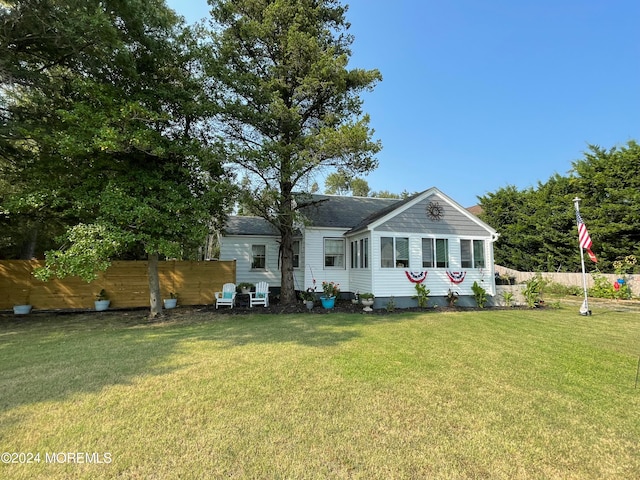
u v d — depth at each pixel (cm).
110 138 868
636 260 1630
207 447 291
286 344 677
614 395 416
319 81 1159
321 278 1560
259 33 1178
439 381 460
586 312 1085
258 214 1254
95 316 1130
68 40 891
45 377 476
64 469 260
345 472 258
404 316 1076
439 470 262
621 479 253
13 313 1180
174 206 1000
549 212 2078
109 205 914
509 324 916
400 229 1331
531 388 437
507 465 270
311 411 364
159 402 387
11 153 1034
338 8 1341
